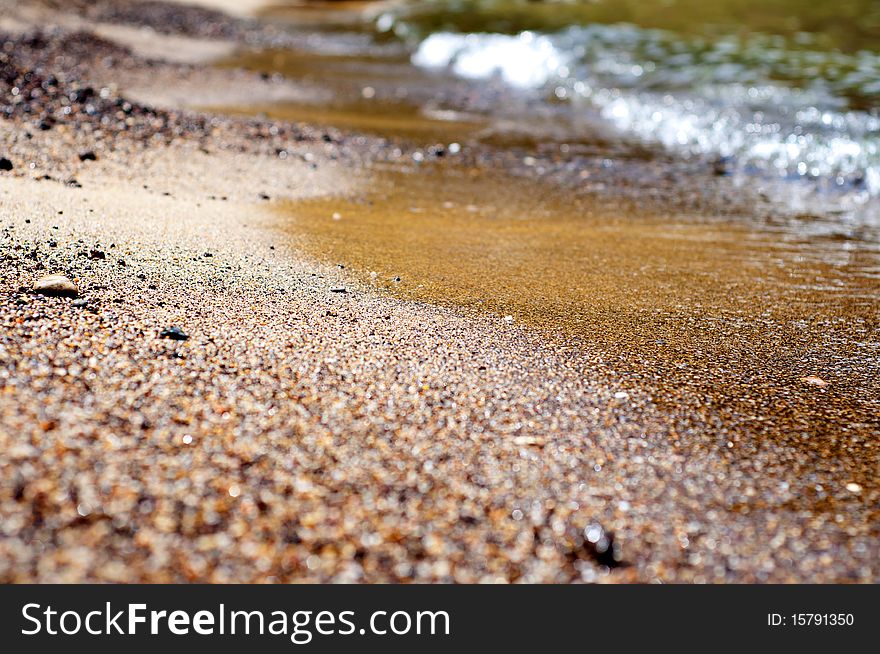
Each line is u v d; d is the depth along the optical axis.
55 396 3.18
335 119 10.57
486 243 6.21
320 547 2.67
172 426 3.14
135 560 2.48
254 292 4.66
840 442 3.65
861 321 5.12
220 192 6.67
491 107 12.23
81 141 7.30
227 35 17.45
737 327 4.91
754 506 3.14
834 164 9.40
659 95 12.43
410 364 3.97
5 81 8.45
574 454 3.36
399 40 18.09
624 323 4.84
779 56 13.90
